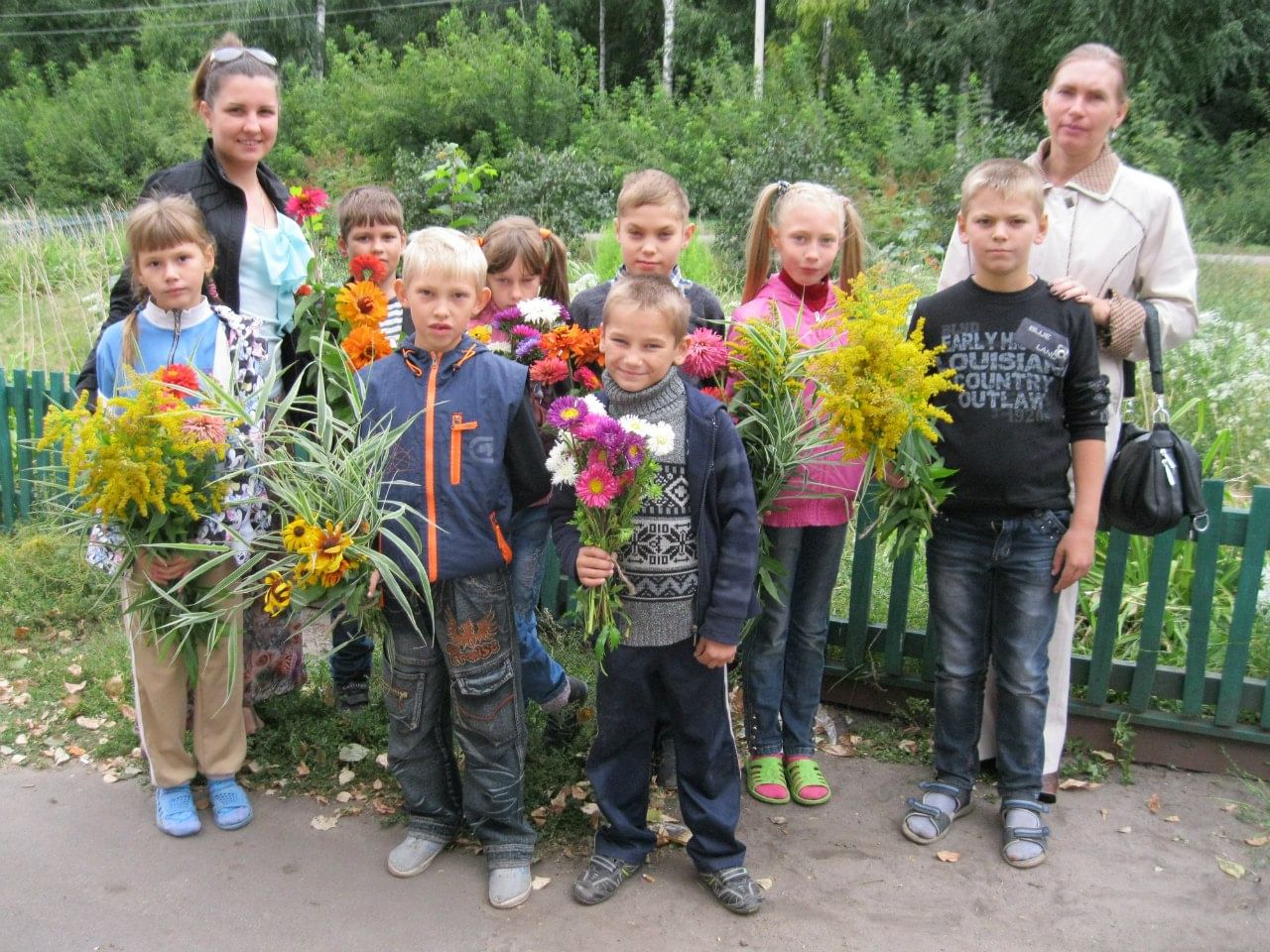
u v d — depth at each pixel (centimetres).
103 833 298
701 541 257
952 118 2027
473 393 266
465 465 262
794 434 287
